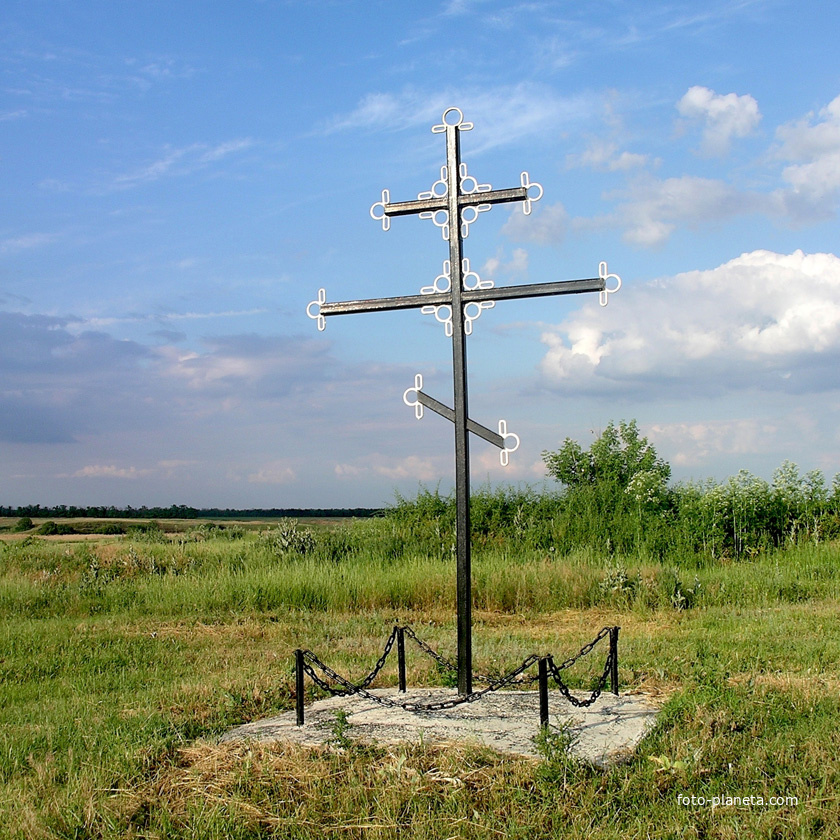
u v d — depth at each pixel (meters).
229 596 14.62
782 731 6.44
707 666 8.29
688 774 5.62
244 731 6.64
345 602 14.57
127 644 11.45
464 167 7.32
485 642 10.91
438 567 15.95
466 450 7.04
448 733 6.23
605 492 20.77
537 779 5.43
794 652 9.24
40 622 13.23
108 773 5.82
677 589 13.71
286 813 5.24
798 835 4.82
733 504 18.98
